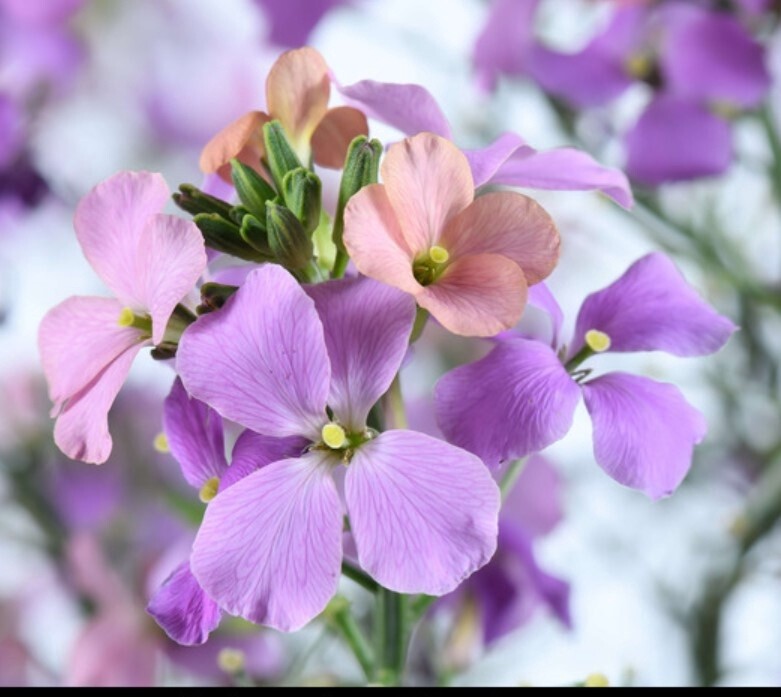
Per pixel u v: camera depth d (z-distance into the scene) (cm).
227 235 15
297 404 14
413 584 14
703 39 23
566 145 24
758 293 23
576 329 16
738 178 25
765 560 24
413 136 15
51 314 15
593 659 24
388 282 14
